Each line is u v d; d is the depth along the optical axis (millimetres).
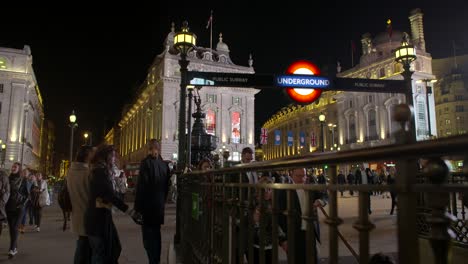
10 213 7957
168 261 6766
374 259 3379
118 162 9531
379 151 1379
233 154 69500
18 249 8820
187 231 6473
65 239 10289
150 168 6188
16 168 8359
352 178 24047
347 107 73000
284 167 2270
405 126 1376
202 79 10242
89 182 5199
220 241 4176
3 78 68250
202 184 5078
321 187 1833
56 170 186125
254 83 10781
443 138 1112
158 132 68312
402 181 1291
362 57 70188
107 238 5059
